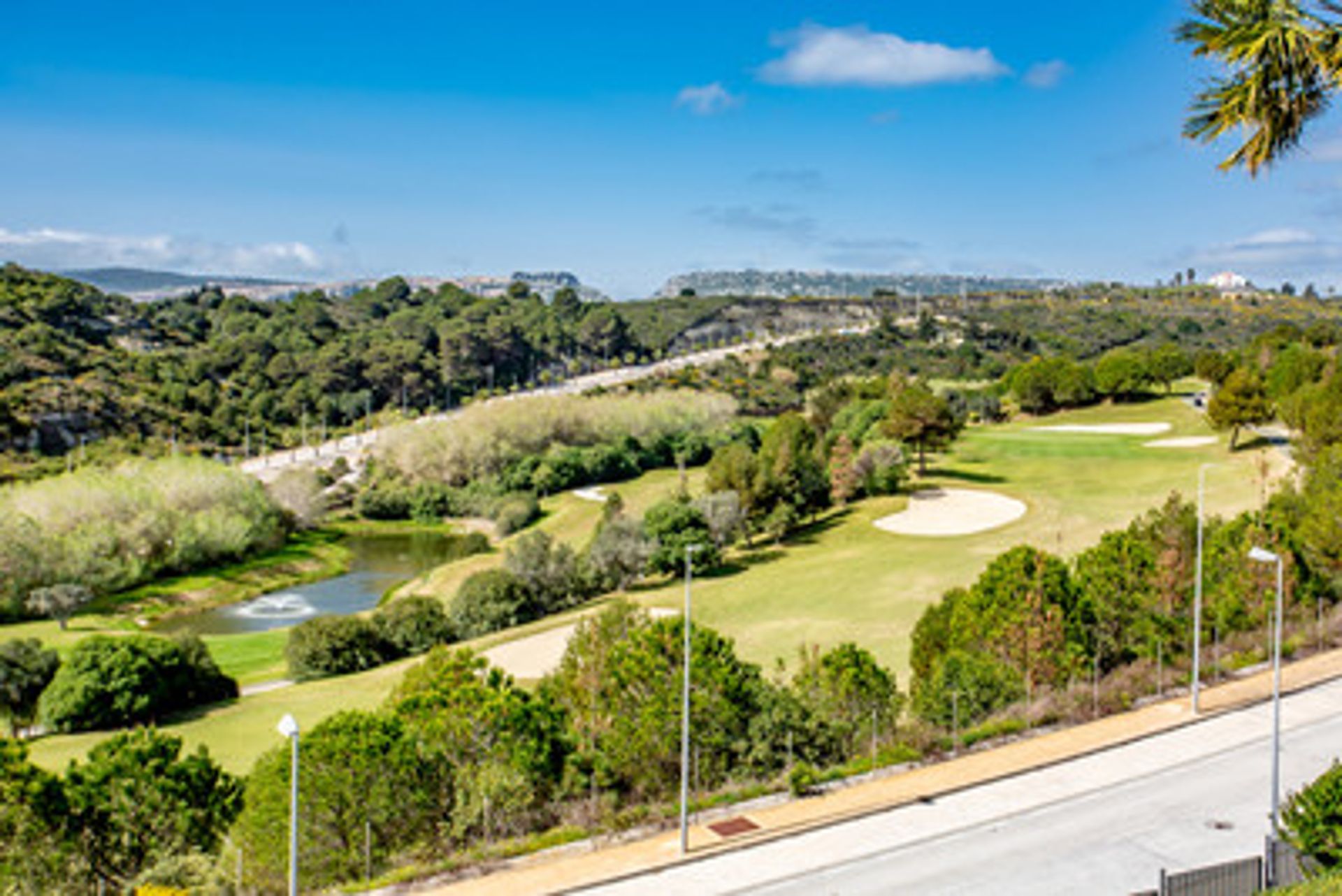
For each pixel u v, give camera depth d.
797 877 23.41
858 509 81.31
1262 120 9.71
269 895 24.11
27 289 157.75
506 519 101.88
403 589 81.12
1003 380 142.75
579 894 23.03
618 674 30.44
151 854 24.94
